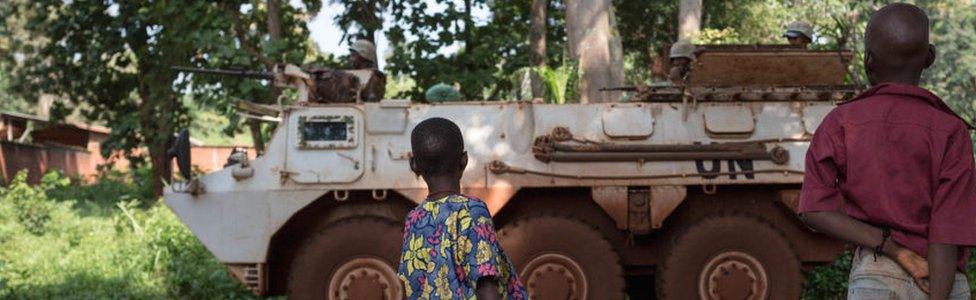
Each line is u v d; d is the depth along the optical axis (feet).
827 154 9.89
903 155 9.62
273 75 28.30
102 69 79.77
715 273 25.76
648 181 25.91
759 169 26.02
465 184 25.81
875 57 10.11
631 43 88.99
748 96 26.53
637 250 27.14
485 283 10.40
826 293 30.91
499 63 63.05
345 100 27.50
